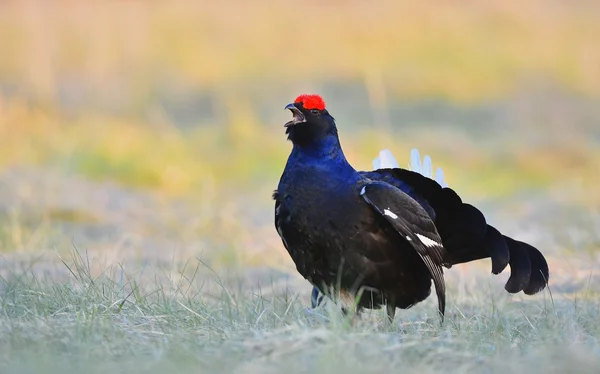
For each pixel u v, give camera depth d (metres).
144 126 27.39
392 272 10.55
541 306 11.99
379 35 41.78
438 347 9.04
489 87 37.06
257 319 10.37
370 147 25.53
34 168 22.69
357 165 24.11
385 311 11.33
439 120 32.31
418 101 34.66
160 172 23.25
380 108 32.56
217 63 37.25
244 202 21.73
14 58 33.41
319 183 10.30
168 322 10.23
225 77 36.03
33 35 35.66
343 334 9.11
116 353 8.80
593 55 40.69
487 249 11.28
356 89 35.47
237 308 10.98
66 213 18.50
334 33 41.84
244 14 43.34
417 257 10.70
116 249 15.41
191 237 17.73
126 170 23.16
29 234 16.62
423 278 10.89
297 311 11.05
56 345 8.92
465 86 36.66
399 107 33.88
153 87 33.44
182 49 37.41
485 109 34.28
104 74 33.53
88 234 17.45
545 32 42.25
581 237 17.41
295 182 10.39
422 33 42.09
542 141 28.53
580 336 10.05
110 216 19.03
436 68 38.41
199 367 8.28
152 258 15.55
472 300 12.79
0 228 16.69
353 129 29.41
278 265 15.69
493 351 9.27
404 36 41.81
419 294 10.94
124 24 39.09
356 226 10.31
